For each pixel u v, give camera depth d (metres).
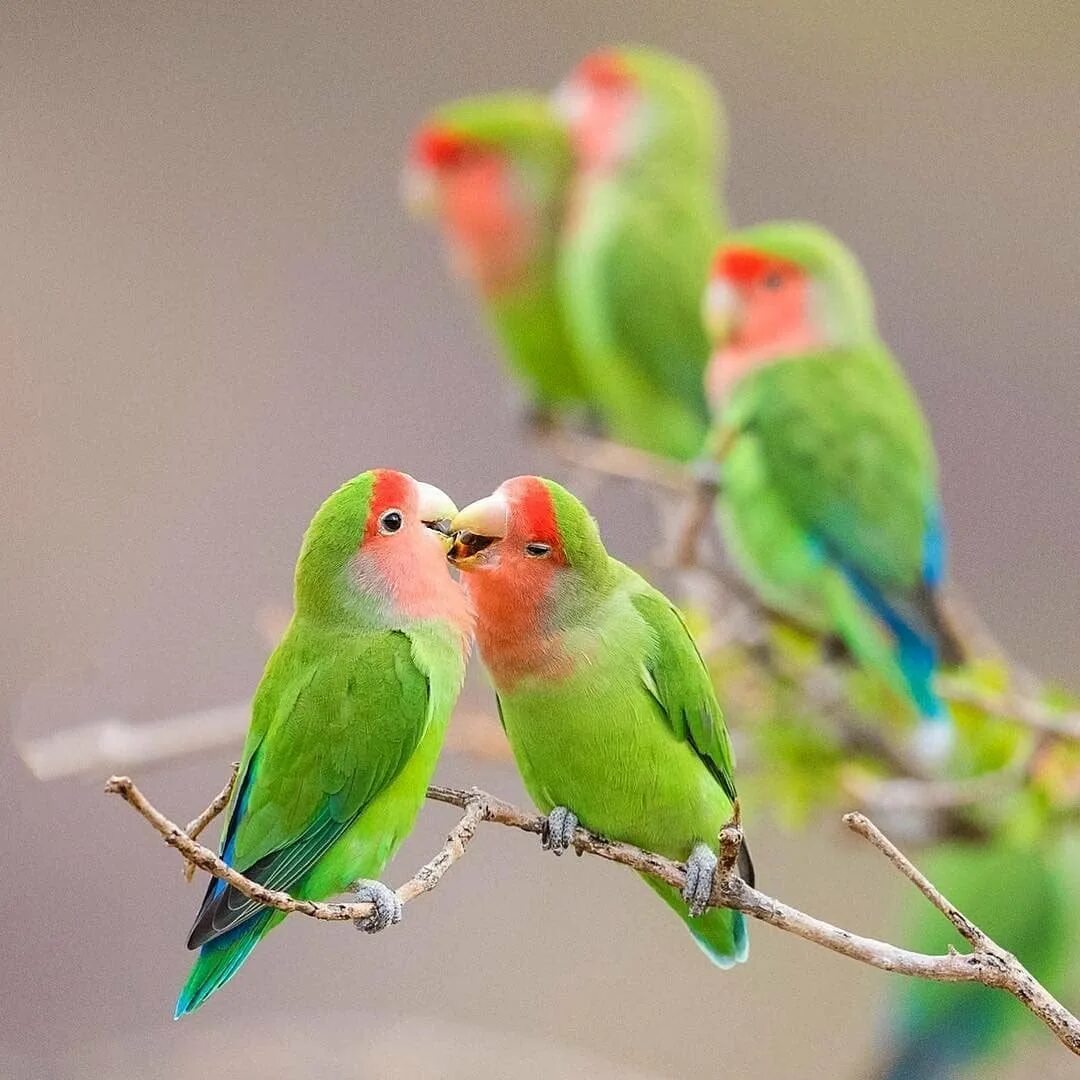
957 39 7.13
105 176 6.90
